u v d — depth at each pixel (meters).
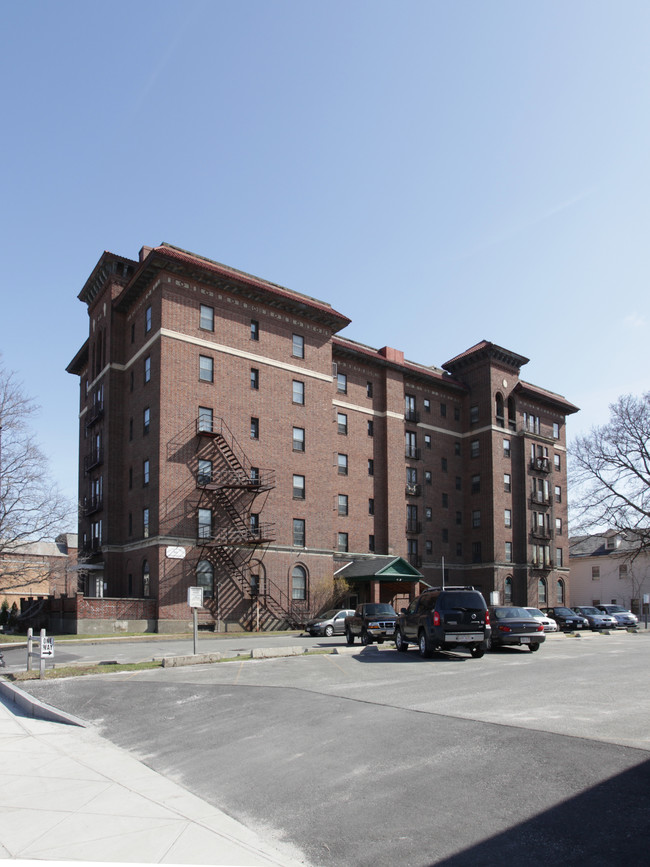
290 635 37.66
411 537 56.03
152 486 39.53
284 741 10.34
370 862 6.16
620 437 51.22
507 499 60.69
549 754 8.57
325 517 46.88
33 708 14.13
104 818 7.57
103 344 48.00
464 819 6.85
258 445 43.81
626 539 53.59
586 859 5.88
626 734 9.51
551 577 63.22
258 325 45.22
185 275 41.78
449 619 20.38
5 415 36.47
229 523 41.41
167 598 38.03
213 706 13.36
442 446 60.50
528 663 18.97
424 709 11.78
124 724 12.67
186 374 41.00
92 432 48.78
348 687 14.68
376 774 8.41
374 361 55.25
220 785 8.66
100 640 32.78
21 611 44.50
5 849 6.73
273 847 6.63
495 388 61.62
